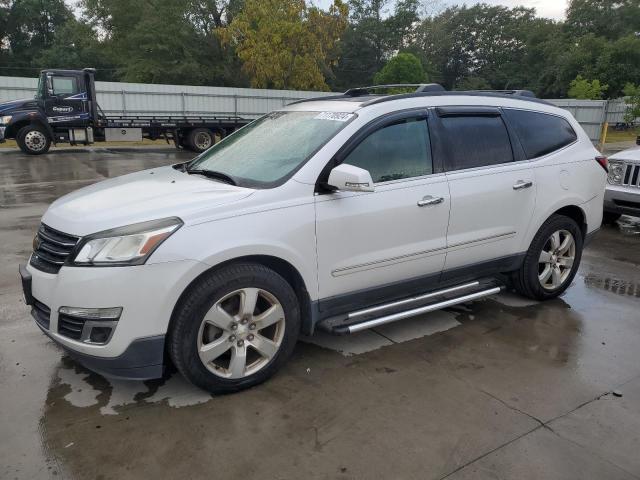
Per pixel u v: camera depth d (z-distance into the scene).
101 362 2.93
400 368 3.59
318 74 36.16
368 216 3.51
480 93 4.34
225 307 3.17
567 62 49.06
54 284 2.97
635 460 2.68
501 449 2.75
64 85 17.78
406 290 3.90
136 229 2.88
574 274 4.95
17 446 2.73
